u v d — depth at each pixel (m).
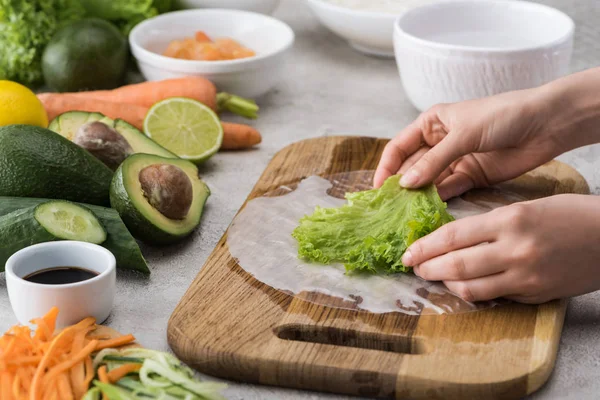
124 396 0.98
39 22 1.95
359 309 1.18
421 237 1.25
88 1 2.06
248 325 1.14
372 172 1.59
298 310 1.17
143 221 1.34
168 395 0.99
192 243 1.42
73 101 1.76
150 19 2.04
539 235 1.13
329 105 1.99
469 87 1.72
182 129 1.68
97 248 1.21
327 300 1.20
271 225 1.40
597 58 2.18
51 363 1.02
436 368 1.05
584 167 1.69
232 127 1.74
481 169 1.50
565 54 1.74
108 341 1.09
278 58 1.92
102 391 1.00
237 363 1.08
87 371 1.03
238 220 1.41
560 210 1.14
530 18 1.87
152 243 1.38
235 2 2.19
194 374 1.11
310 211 1.44
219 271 1.26
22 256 1.19
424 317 1.16
